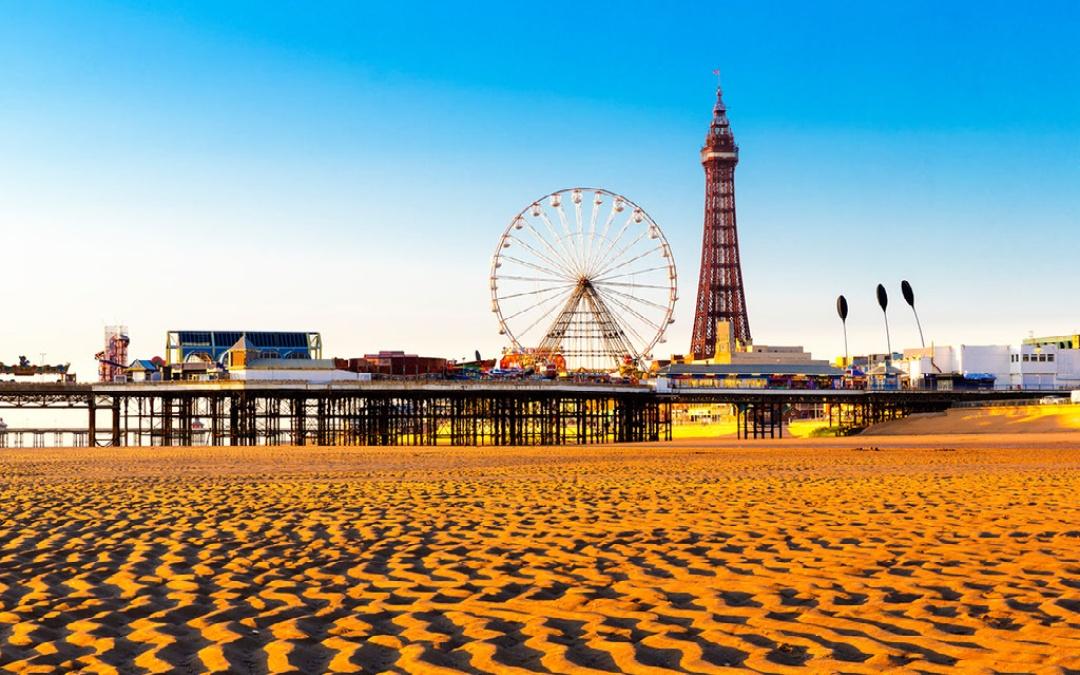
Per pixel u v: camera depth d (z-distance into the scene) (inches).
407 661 351.6
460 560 589.3
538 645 371.9
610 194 5128.0
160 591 497.4
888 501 920.9
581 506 906.7
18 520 814.5
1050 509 820.0
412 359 5221.5
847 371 6304.1
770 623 406.0
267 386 4212.6
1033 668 328.2
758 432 6274.6
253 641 385.4
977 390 5570.9
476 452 2760.8
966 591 466.9
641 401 5083.7
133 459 2325.3
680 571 537.6
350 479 1403.8
